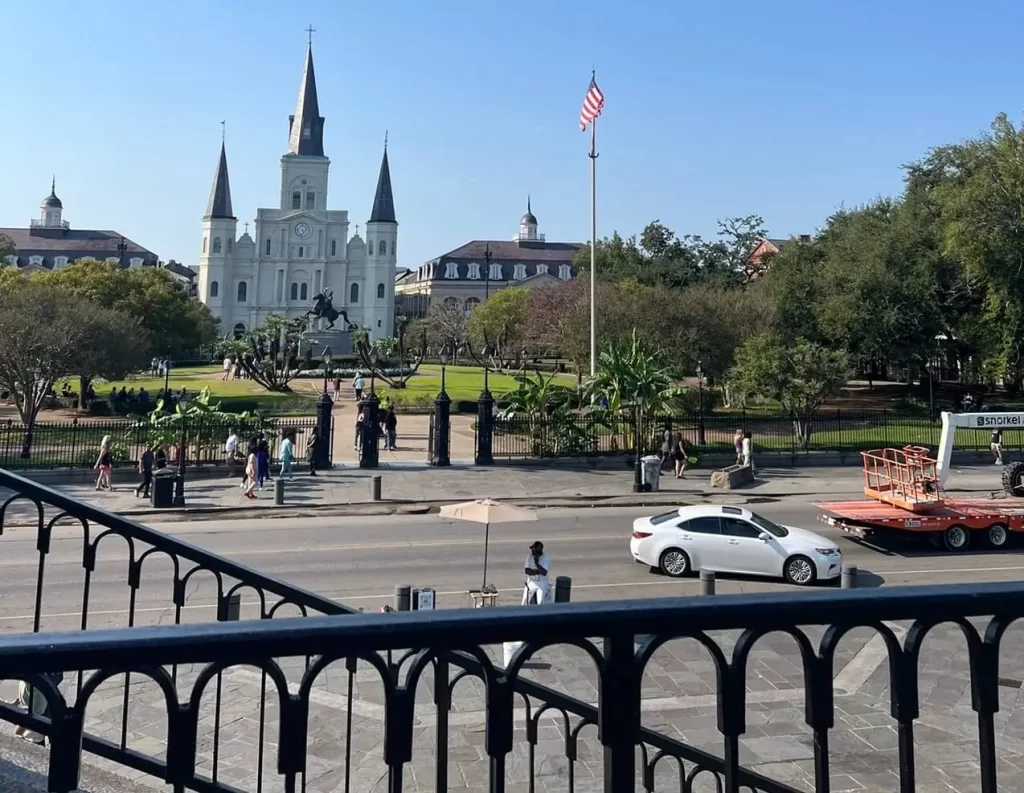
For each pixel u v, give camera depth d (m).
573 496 25.28
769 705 9.11
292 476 27.98
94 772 3.41
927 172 51.91
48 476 26.23
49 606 12.53
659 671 10.16
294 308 122.00
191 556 3.97
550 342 55.50
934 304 43.78
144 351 46.50
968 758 7.89
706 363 41.75
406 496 24.83
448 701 2.88
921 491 19.25
